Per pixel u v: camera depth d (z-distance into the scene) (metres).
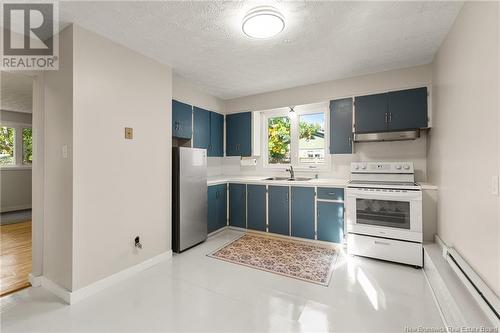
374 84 3.29
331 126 3.53
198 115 3.91
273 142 4.37
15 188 5.49
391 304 1.96
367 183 3.05
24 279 2.37
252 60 2.84
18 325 1.74
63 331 1.67
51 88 2.18
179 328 1.70
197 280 2.37
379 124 3.20
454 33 2.05
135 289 2.21
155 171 2.76
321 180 3.60
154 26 2.09
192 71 3.18
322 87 3.67
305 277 2.42
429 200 2.67
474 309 1.45
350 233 2.94
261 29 2.03
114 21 2.01
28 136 5.75
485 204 1.48
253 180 3.83
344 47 2.54
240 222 3.97
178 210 3.07
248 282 2.33
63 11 1.85
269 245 3.31
